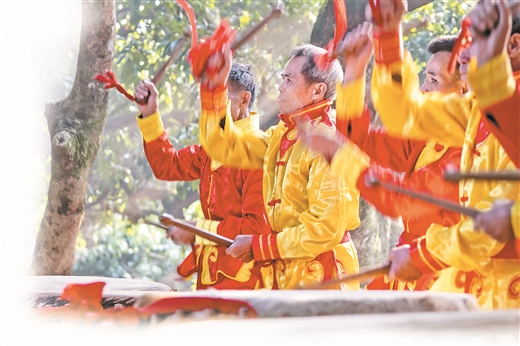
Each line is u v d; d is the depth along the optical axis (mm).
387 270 3438
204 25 11656
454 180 3059
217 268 5328
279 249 4652
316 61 4941
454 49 4137
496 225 3047
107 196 14461
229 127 5066
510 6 3385
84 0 6797
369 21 3824
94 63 6852
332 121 4926
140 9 12125
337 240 4590
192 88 12539
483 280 3498
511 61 3656
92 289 3445
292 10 11961
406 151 4469
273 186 5004
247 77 5637
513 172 3041
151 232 15719
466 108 3893
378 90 3799
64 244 6875
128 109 14016
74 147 6734
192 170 5812
